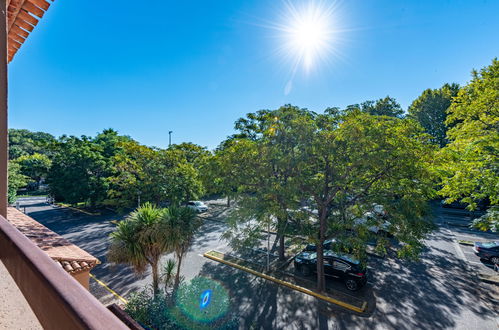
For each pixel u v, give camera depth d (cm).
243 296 913
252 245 973
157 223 761
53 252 650
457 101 1072
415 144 788
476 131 938
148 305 708
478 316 791
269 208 891
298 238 1068
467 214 2170
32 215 2220
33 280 64
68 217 2133
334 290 949
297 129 818
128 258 732
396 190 793
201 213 2303
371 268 1155
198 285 796
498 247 1170
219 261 1223
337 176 871
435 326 747
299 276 1066
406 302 873
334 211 955
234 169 991
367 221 816
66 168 2120
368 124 785
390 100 3259
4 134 211
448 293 930
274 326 748
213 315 732
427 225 793
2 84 212
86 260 658
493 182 805
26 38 334
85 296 48
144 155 1792
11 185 1833
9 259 84
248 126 1507
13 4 281
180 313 698
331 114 953
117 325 36
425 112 2964
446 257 1275
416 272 1110
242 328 735
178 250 802
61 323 45
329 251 1064
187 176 1794
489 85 901
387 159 764
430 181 814
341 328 741
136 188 1762
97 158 2205
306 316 797
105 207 2470
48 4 290
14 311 106
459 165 910
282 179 969
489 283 1002
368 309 834
